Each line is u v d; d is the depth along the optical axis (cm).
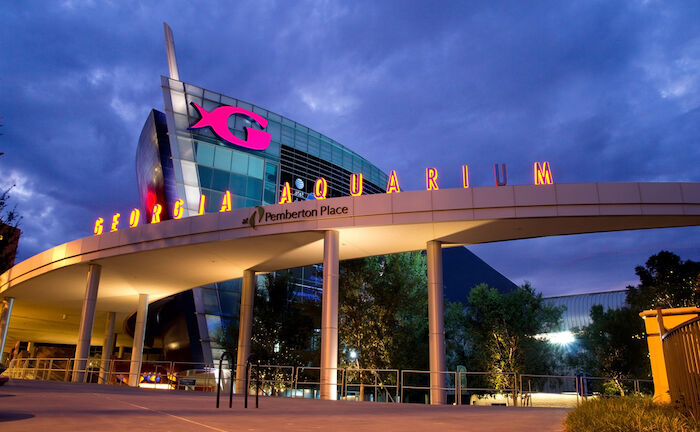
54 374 5359
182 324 4203
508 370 3519
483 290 3822
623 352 3781
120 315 4991
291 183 5122
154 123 4722
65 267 3194
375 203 2372
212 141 4709
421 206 2319
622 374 3734
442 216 2286
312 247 2734
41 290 3862
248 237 2558
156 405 1202
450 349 4162
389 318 3353
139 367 3691
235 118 4922
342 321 3406
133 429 718
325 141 5628
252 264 3105
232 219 2611
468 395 4178
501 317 3697
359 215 2375
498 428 863
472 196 2280
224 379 3869
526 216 2219
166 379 4100
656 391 1074
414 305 3544
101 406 1104
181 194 4391
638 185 2197
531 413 1259
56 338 6850
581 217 2205
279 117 5262
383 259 3644
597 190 2208
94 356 6950
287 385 3384
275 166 5034
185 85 4741
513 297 3800
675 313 1055
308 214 2456
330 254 2383
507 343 3612
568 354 4500
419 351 3575
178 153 4497
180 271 3269
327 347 2295
